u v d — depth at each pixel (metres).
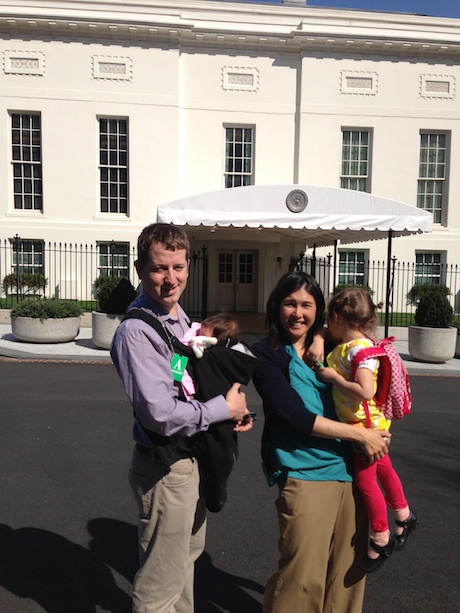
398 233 13.69
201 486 2.23
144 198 19.44
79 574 3.05
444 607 2.83
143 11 19.28
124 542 3.41
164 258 2.13
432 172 20.72
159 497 2.12
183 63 19.41
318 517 2.16
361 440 2.16
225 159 20.02
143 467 2.17
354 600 2.32
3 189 19.20
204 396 2.14
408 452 5.27
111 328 10.86
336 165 19.95
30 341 11.57
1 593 2.85
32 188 19.52
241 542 3.46
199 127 19.64
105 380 8.27
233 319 2.33
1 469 4.54
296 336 2.37
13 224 19.23
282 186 11.77
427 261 20.97
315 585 2.15
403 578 3.08
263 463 2.38
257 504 4.02
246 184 20.09
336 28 19.95
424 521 3.80
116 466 4.67
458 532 3.64
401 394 2.30
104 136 19.47
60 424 5.87
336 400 2.29
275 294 2.38
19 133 19.28
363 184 20.44
